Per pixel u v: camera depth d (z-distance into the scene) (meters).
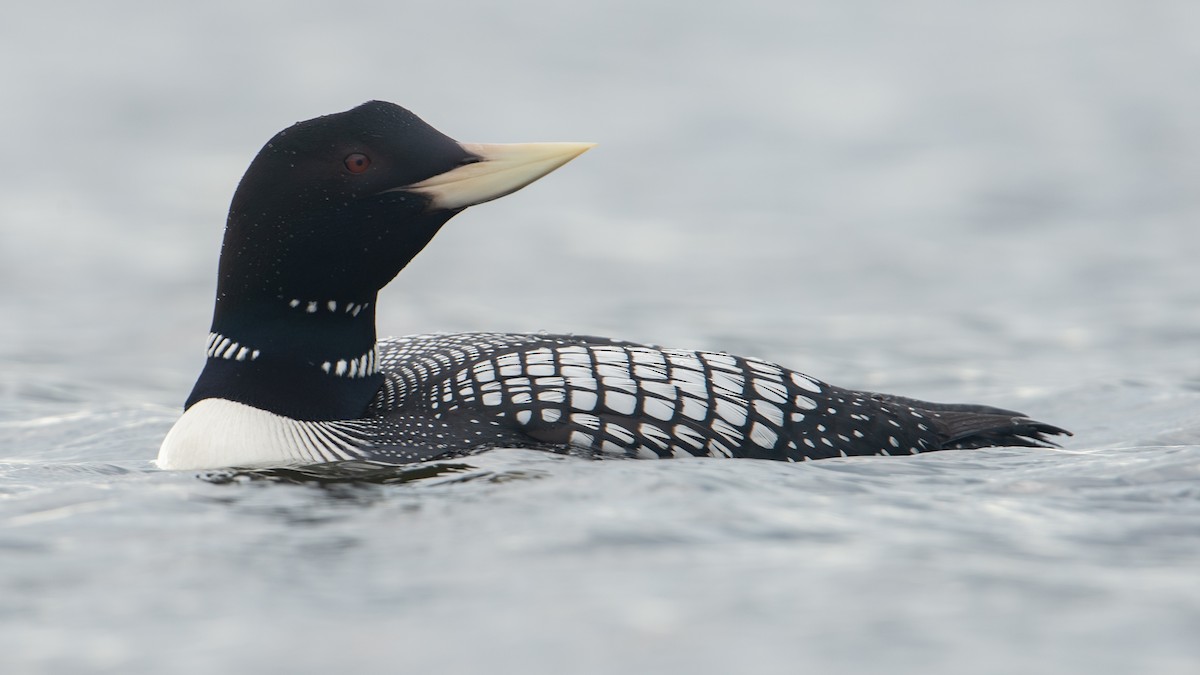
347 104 43.44
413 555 5.73
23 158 32.59
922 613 4.94
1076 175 29.44
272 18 65.62
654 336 15.54
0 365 13.88
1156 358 13.84
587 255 22.16
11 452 9.69
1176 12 62.31
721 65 51.25
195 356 14.83
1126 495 6.84
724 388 7.95
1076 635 4.71
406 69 51.00
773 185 29.64
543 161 8.04
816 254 22.00
